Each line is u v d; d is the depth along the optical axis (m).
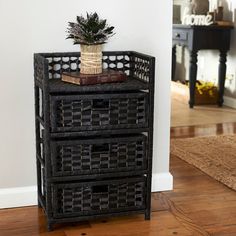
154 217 2.25
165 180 2.60
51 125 2.01
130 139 2.11
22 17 2.23
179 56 5.65
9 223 2.18
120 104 2.07
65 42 2.32
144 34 2.45
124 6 2.39
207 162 3.08
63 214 2.09
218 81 4.90
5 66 2.25
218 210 2.34
